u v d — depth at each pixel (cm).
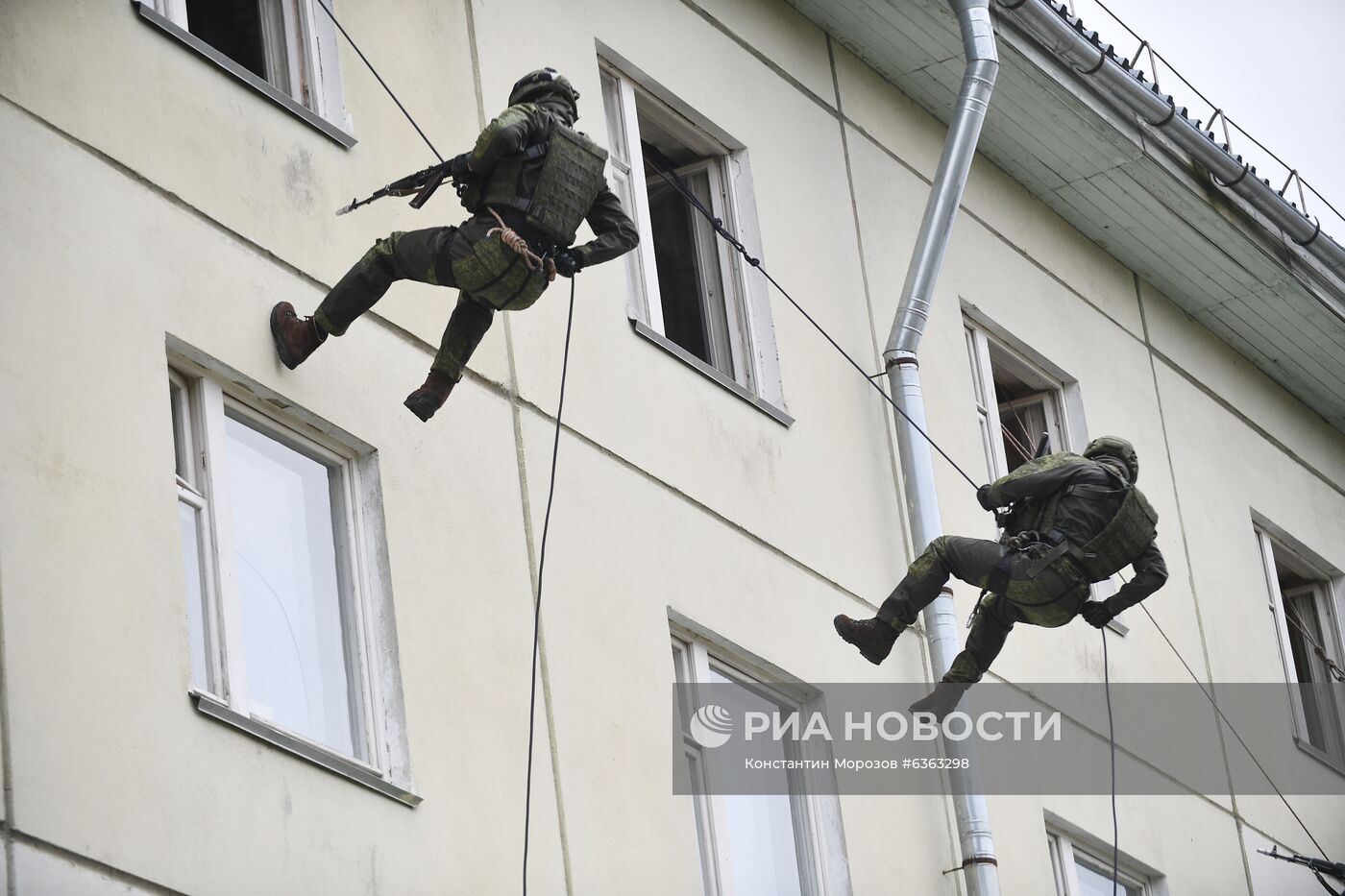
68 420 1226
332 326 1371
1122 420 2353
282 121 1466
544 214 1320
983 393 2158
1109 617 1583
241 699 1290
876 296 2017
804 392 1878
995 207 2272
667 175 1683
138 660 1202
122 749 1172
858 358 1958
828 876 1689
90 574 1198
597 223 1375
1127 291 2469
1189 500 2409
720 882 1596
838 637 1780
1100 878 2036
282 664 1343
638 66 1862
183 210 1359
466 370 1532
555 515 1552
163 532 1249
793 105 2034
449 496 1469
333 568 1400
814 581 1783
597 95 1797
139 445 1259
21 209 1254
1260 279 2489
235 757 1235
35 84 1297
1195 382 2533
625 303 1712
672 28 1920
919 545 1858
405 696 1371
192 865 1183
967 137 1969
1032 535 1542
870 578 1845
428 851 1334
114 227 1306
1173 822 2123
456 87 1638
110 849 1143
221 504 1327
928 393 2033
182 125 1385
